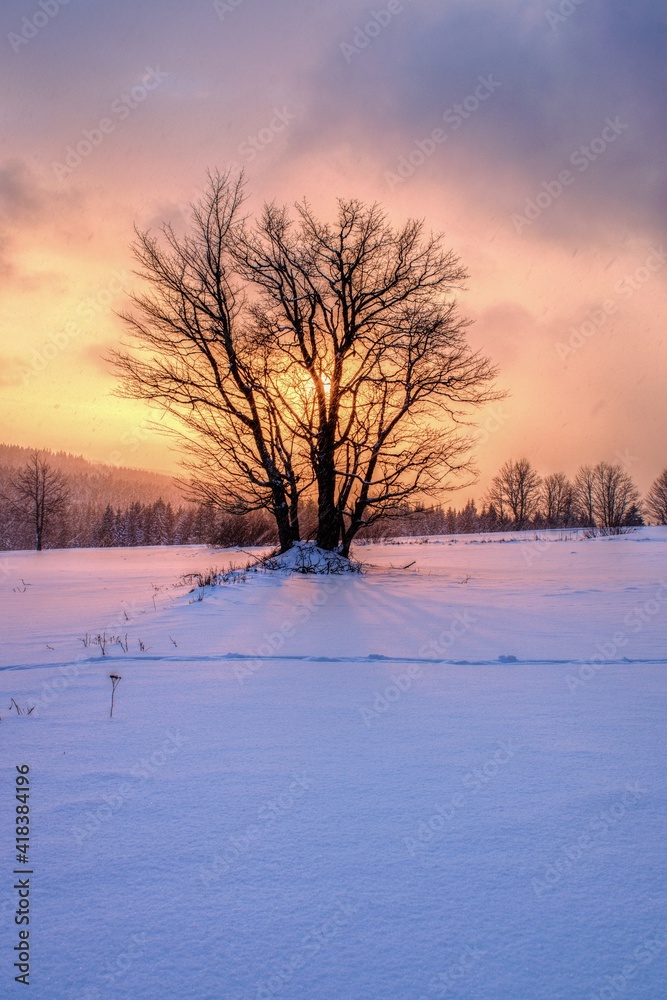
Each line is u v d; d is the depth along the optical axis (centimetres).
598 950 193
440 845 255
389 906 215
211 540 3609
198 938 199
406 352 1730
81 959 190
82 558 2986
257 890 224
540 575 1645
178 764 347
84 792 311
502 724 417
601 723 418
